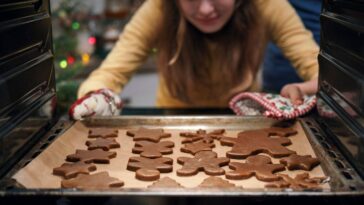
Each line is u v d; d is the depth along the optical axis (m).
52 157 0.82
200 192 0.62
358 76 0.73
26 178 0.72
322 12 0.94
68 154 0.87
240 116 1.00
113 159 0.86
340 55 0.84
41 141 0.87
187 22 1.18
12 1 0.76
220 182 0.74
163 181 0.75
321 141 0.86
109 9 2.29
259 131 0.96
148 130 0.98
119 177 0.79
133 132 0.97
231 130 0.99
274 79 1.57
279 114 0.97
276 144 0.90
